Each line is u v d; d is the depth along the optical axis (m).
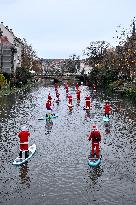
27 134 27.53
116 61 106.62
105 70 113.12
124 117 49.44
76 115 52.12
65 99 77.88
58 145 32.81
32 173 24.81
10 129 40.25
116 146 32.31
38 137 36.19
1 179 23.56
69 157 28.81
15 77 102.88
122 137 36.12
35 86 125.69
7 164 26.70
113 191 21.70
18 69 118.69
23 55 158.62
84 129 40.81
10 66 117.81
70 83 153.12
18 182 23.08
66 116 51.09
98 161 27.00
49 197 20.78
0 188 22.05
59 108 60.88
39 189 21.94
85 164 26.95
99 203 19.98
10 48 117.81
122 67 98.44
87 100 58.38
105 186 22.50
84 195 21.08
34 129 40.56
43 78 172.00
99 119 48.19
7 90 89.12
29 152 29.61
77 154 29.73
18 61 144.50
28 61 162.88
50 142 34.00
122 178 23.91
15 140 34.50
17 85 102.38
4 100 71.31
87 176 24.27
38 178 23.84
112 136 36.62
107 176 24.30
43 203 19.95
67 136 36.81
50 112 50.62
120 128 41.16
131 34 98.31
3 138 35.41
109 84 102.31
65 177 24.08
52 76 164.38
